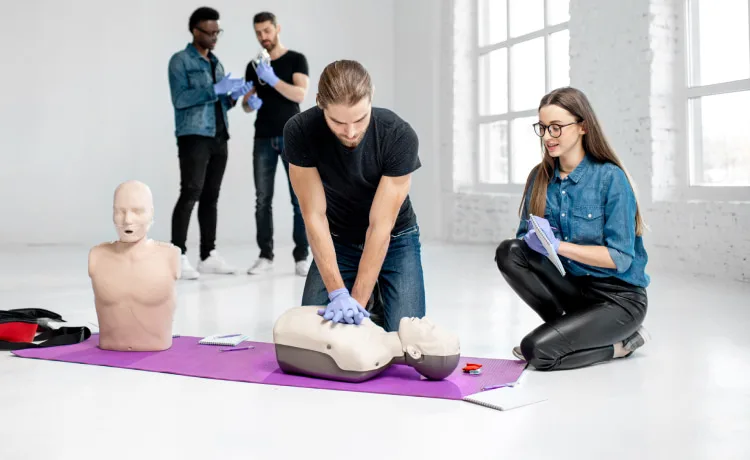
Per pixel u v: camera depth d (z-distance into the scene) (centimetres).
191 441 145
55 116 677
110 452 139
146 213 223
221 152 433
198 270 445
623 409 164
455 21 663
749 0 384
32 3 669
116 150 691
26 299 342
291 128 202
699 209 397
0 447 142
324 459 134
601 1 464
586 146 212
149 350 225
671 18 429
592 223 208
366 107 176
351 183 208
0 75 664
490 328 265
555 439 144
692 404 168
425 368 188
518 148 611
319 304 225
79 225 686
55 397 177
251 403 171
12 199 670
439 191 693
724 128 404
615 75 455
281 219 737
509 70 616
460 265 474
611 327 204
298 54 433
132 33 690
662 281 374
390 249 229
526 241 207
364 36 753
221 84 412
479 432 149
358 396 176
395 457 135
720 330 253
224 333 258
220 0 710
